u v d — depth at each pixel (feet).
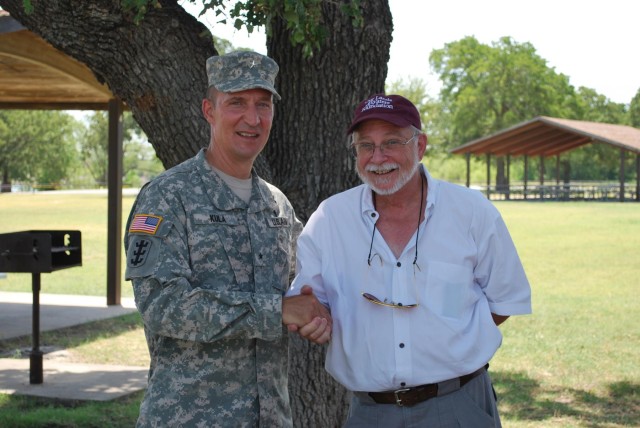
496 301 9.39
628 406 20.36
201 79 12.32
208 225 8.71
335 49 13.46
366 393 9.33
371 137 8.99
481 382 9.36
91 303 35.86
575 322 31.78
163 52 12.07
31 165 215.72
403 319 9.04
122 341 27.76
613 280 44.62
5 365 23.95
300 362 13.38
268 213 9.28
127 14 11.87
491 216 9.21
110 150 34.76
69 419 18.49
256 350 8.86
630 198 150.00
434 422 9.09
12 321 31.30
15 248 21.58
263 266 8.98
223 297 8.23
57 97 36.52
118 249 35.14
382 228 9.26
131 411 19.25
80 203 126.11
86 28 11.89
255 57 8.97
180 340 8.63
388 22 13.89
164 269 8.30
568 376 23.39
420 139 9.33
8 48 27.40
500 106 222.89
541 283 43.75
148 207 8.57
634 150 138.51
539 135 147.43
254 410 8.80
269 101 9.16
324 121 13.62
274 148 13.88
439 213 9.17
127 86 12.31
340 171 13.71
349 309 9.23
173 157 12.56
